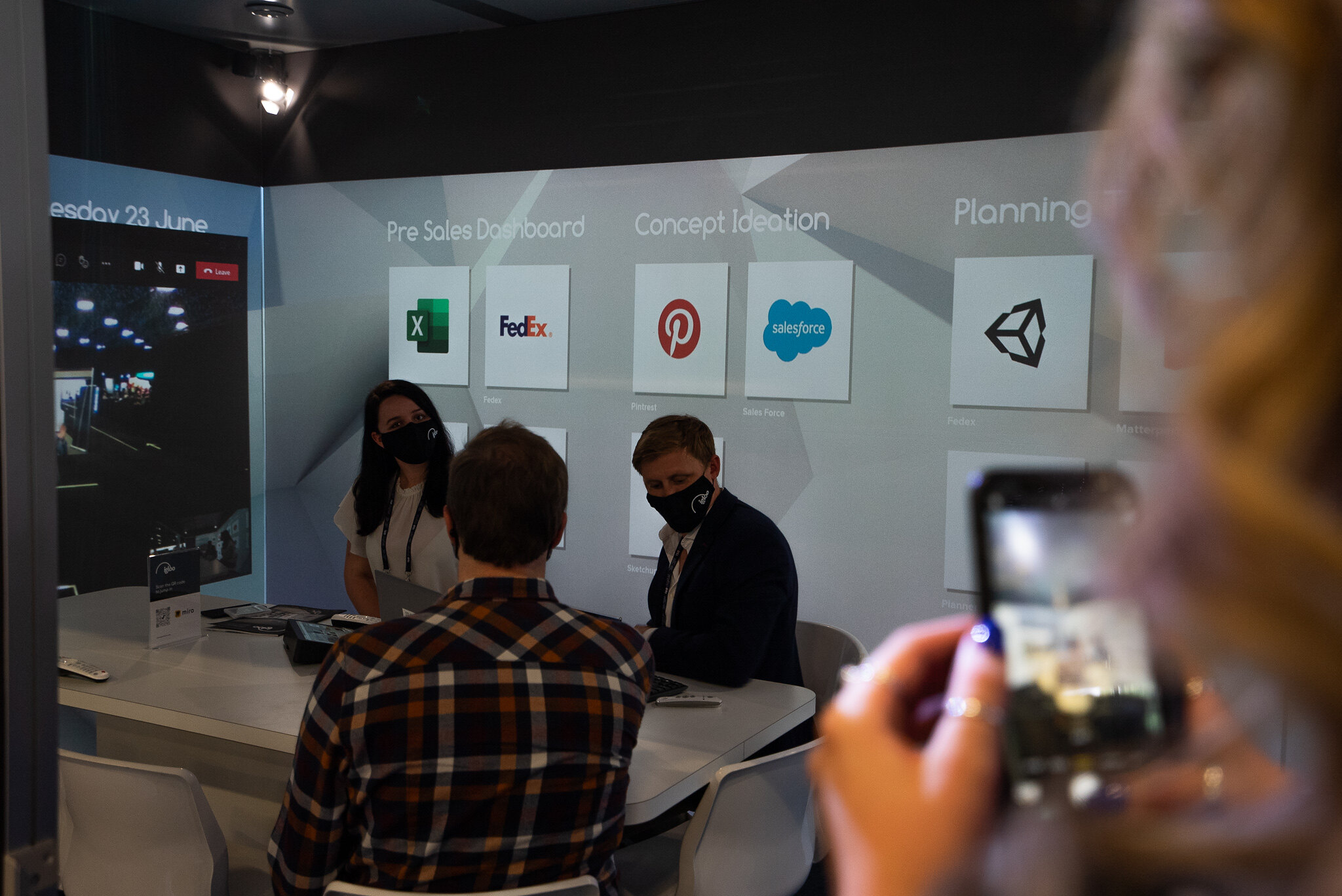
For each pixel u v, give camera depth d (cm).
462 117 455
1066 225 340
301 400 507
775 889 197
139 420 450
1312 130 16
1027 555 28
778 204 391
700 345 408
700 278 406
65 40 423
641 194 418
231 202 496
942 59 358
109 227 436
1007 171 349
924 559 371
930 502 369
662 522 420
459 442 466
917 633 34
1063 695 24
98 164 438
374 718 141
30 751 83
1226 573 16
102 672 233
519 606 152
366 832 146
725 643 236
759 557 243
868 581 381
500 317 451
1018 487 29
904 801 27
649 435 252
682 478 248
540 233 440
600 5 411
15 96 80
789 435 393
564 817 148
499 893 138
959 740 27
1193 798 21
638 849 220
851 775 28
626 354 425
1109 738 23
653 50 411
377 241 480
